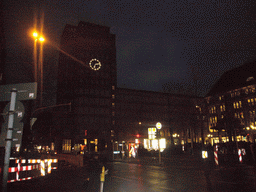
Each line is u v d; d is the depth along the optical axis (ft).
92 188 30.99
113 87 269.85
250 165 54.34
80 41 262.88
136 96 277.44
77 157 68.59
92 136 235.40
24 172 44.21
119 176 43.21
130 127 260.42
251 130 174.19
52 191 28.66
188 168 53.42
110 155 108.78
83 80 251.19
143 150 115.24
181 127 145.79
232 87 200.64
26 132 120.78
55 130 223.30
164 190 28.89
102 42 274.77
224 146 78.79
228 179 35.83
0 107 58.70
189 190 28.27
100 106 251.60
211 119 208.95
